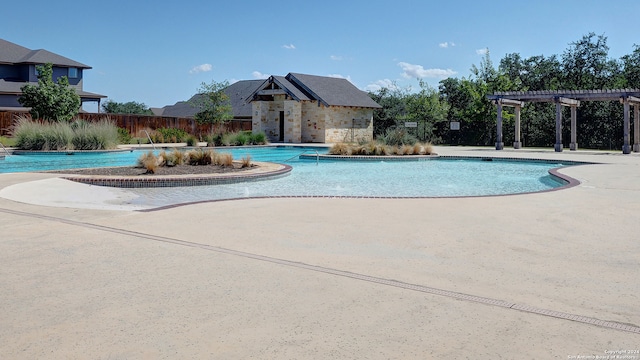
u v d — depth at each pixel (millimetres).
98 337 3115
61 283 4145
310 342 3049
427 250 5262
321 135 34000
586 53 33625
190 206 8078
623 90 22609
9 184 10359
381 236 5910
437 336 3135
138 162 15289
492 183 13898
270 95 35406
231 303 3699
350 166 19125
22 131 21859
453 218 7043
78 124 24031
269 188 12469
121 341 3059
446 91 41125
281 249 5297
